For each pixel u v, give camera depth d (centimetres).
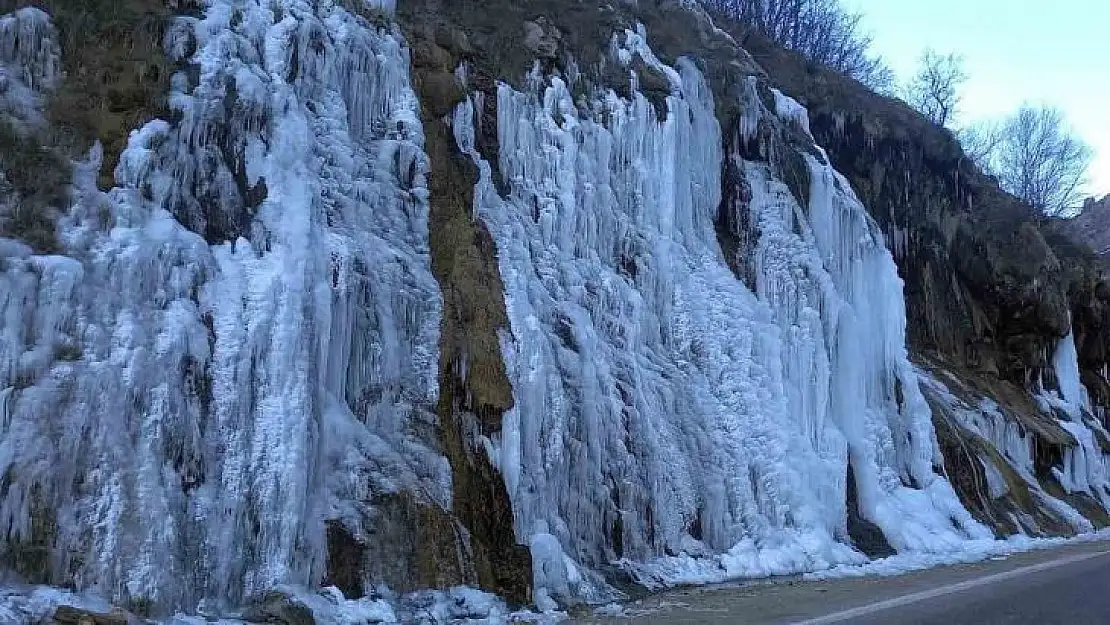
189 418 1021
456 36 1798
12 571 866
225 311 1104
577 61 2017
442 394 1359
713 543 1720
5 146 1071
